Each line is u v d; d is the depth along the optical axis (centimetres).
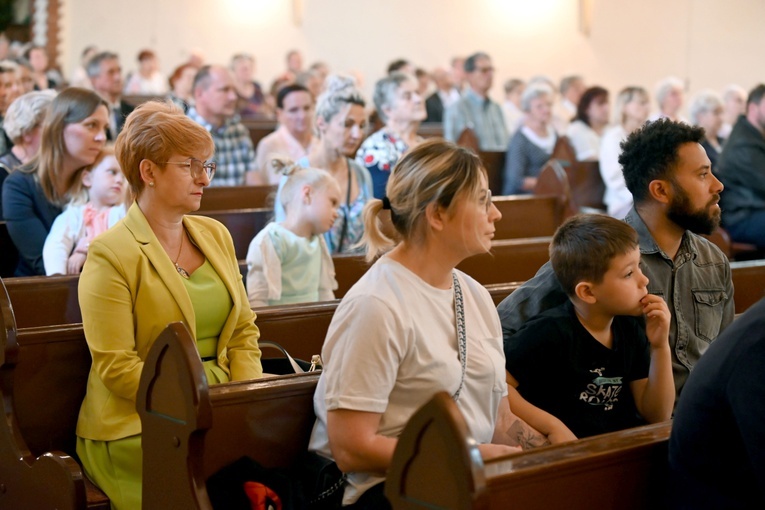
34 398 258
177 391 204
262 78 1448
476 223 205
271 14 1440
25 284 311
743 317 175
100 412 249
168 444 207
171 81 838
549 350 240
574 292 240
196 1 1427
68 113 355
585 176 729
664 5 1330
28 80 794
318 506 217
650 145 273
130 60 1432
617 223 237
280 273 338
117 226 255
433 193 202
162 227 260
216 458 216
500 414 234
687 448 181
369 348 198
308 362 284
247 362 267
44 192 367
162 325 252
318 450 220
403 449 170
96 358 244
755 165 589
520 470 170
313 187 341
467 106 853
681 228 277
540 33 1402
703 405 176
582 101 809
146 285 250
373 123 938
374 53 1443
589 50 1387
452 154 204
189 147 253
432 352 205
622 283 234
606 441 186
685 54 1323
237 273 276
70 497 232
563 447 182
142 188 257
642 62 1357
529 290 258
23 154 435
